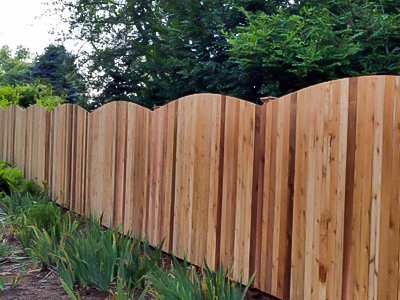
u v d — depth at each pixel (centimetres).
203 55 874
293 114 350
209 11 867
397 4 687
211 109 437
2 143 1027
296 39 614
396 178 271
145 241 439
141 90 1195
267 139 376
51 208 557
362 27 656
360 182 294
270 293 370
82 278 391
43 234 480
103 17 1405
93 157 651
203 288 323
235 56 689
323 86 323
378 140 283
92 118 656
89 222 567
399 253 267
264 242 377
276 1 843
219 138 427
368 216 287
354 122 299
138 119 551
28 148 880
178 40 918
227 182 416
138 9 1347
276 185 366
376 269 280
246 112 396
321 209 322
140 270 390
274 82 680
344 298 302
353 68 664
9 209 649
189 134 466
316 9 696
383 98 281
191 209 462
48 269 456
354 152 299
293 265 347
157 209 515
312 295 328
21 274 423
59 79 2066
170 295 311
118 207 589
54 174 770
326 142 320
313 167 330
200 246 448
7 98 1425
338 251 307
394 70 632
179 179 480
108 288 392
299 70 620
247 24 815
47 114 799
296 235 345
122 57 1344
